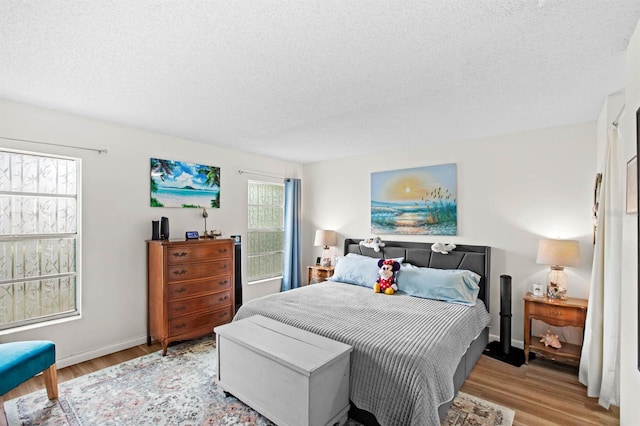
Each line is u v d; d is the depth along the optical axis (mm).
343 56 1873
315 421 1834
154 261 3287
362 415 2068
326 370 1896
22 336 2668
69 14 1476
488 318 3174
